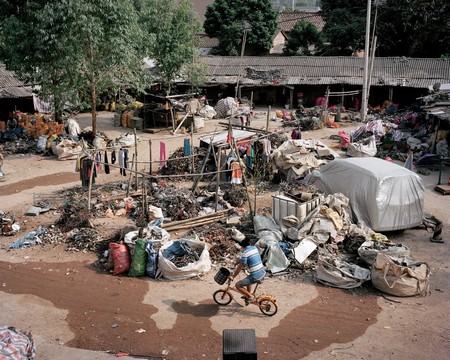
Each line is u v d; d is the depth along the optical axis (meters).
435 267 13.20
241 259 10.90
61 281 12.51
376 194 14.91
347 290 11.98
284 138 23.47
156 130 31.34
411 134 27.80
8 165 24.34
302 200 15.02
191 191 17.97
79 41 25.20
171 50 37.28
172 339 10.05
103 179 21.12
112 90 32.22
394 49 44.16
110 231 15.13
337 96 40.28
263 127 33.09
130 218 16.30
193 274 12.52
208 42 52.31
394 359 9.38
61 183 21.27
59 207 17.92
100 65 26.81
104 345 9.88
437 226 14.80
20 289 12.16
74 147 25.45
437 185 20.00
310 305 11.30
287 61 41.81
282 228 14.38
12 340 8.54
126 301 11.55
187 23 37.91
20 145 27.88
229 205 17.02
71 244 14.55
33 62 26.14
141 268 12.67
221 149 18.36
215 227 15.30
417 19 40.66
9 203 18.73
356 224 15.11
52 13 24.20
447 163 23.05
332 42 45.06
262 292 11.86
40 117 30.78
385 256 11.75
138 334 10.24
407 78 37.59
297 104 41.72
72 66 25.75
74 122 28.80
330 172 17.12
